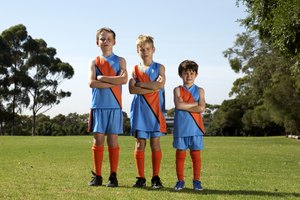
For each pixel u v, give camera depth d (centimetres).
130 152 2180
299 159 1838
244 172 1234
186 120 854
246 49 4259
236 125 9244
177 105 856
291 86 4512
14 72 8419
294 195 772
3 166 1314
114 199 702
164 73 912
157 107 889
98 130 884
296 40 1684
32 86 8412
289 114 4962
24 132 8919
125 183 937
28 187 836
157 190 819
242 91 7388
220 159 1753
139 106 887
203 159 1750
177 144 851
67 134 7869
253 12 1959
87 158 1695
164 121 897
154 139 882
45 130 8169
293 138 5438
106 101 892
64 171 1168
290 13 1641
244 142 3969
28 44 8450
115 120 891
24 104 8506
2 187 834
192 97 870
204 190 832
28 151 2181
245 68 4444
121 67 914
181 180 845
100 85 888
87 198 709
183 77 884
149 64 914
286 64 4053
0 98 8394
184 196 742
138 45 909
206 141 4184
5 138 4450
